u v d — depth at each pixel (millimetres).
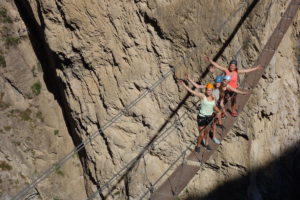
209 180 14828
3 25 13805
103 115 13797
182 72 13219
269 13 13031
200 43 12695
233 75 10633
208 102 9898
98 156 14469
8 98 14477
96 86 13438
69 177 15164
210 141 10414
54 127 14938
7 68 14141
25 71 14336
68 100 13781
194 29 12469
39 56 14359
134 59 12977
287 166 16672
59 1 11781
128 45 12719
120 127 13961
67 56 12727
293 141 16672
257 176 15391
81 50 12664
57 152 15047
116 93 13453
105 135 14016
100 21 12234
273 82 14539
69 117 14547
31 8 12422
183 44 12773
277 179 16094
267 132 15258
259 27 12844
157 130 14047
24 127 14695
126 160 14312
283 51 15070
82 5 11883
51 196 14938
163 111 13844
